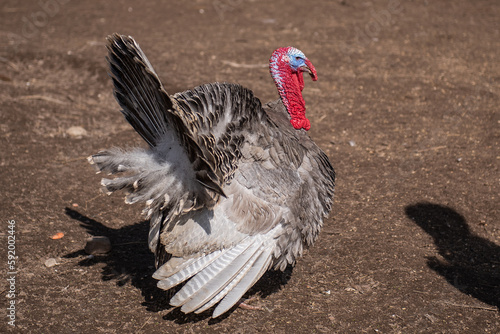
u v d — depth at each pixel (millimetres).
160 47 15867
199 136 5023
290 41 16656
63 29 17469
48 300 6336
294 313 6199
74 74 13969
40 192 8727
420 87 13352
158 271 5484
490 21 18672
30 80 13523
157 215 5652
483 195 8688
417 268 6988
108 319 6062
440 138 10766
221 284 5504
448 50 15922
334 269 6984
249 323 6043
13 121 11219
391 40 16844
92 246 7195
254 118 5789
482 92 12938
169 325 5988
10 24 17938
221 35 17203
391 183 9148
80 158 9914
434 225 7957
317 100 12703
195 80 13523
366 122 11570
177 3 21062
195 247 5496
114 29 17562
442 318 6098
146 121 5547
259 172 5734
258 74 14094
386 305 6316
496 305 6324
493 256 7273
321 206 6293
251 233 5637
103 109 12180
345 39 16906
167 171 5285
